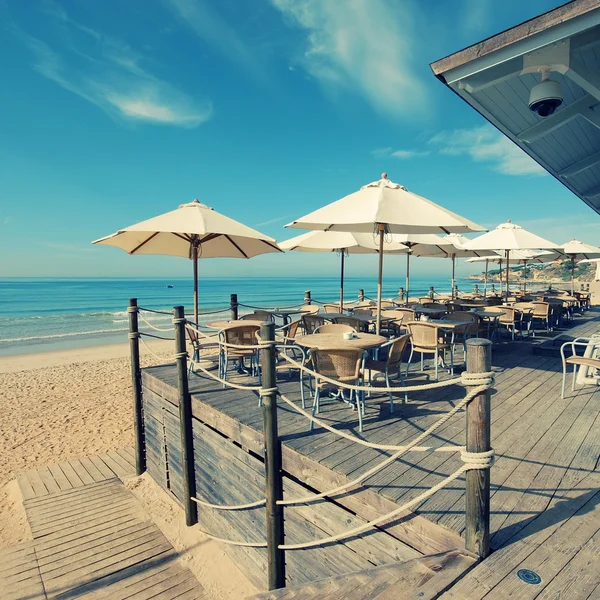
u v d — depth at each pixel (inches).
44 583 157.5
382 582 75.8
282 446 132.4
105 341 838.5
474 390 74.8
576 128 149.2
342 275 350.3
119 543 180.9
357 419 156.9
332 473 114.3
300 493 126.8
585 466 116.4
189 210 216.8
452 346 216.4
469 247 304.7
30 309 1475.1
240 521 160.2
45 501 218.7
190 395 190.2
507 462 119.5
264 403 128.0
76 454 285.9
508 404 173.2
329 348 144.3
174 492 212.2
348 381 147.0
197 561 168.2
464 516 91.4
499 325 373.4
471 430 76.6
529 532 85.7
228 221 220.8
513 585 70.2
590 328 405.4
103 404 394.9
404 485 105.9
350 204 179.6
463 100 122.0
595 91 101.0
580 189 215.8
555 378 215.9
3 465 270.7
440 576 72.8
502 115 133.7
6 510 219.0
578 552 79.0
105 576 161.2
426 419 156.1
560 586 69.8
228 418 161.6
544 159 173.6
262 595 84.0
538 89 107.1
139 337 240.4
